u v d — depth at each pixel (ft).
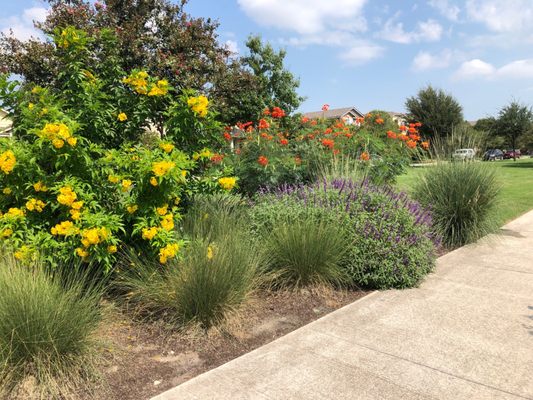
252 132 24.26
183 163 12.24
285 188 19.63
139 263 12.21
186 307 11.34
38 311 8.83
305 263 14.26
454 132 25.58
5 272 9.46
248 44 65.46
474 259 18.93
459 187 21.86
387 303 13.66
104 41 15.83
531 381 8.98
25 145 11.87
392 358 10.05
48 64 22.90
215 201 18.51
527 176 66.39
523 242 22.00
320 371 9.48
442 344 10.73
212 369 9.64
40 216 12.09
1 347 8.44
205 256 11.76
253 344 11.01
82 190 11.67
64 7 24.00
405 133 27.37
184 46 25.39
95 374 9.05
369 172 23.12
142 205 12.20
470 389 8.73
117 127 14.89
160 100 15.28
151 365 9.84
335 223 15.49
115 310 11.73
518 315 12.52
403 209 17.03
